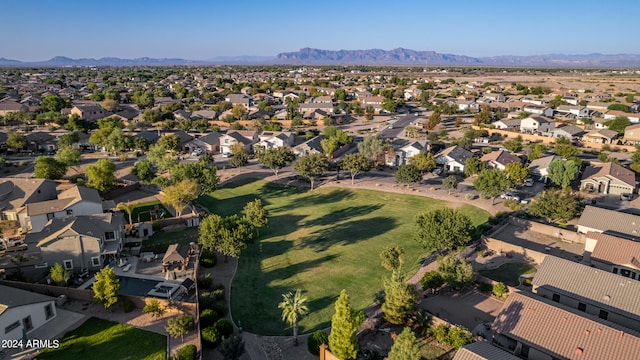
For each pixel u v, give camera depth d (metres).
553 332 35.84
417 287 49.09
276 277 52.62
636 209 71.81
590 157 107.25
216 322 40.34
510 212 70.56
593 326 35.22
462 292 48.34
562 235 62.03
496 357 32.59
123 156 111.31
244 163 104.00
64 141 117.62
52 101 173.00
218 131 148.12
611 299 41.19
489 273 52.72
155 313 43.41
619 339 33.69
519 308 38.69
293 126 155.38
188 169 78.94
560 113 168.75
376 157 104.88
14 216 66.88
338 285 50.44
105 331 41.12
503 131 135.00
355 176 95.94
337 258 57.69
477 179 74.75
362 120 168.12
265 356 37.75
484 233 62.88
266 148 119.75
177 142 118.94
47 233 54.34
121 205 76.12
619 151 114.31
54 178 90.25
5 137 122.44
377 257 57.88
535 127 135.62
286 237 65.31
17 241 60.94
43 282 49.78
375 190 85.69
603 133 121.19
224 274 53.34
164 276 52.28
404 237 64.38
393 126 151.50
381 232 66.56
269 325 42.50
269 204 80.94
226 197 85.25
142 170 88.69
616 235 56.97
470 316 43.50
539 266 50.34
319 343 37.72
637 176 89.25
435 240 53.38
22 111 155.88
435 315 43.03
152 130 145.88
